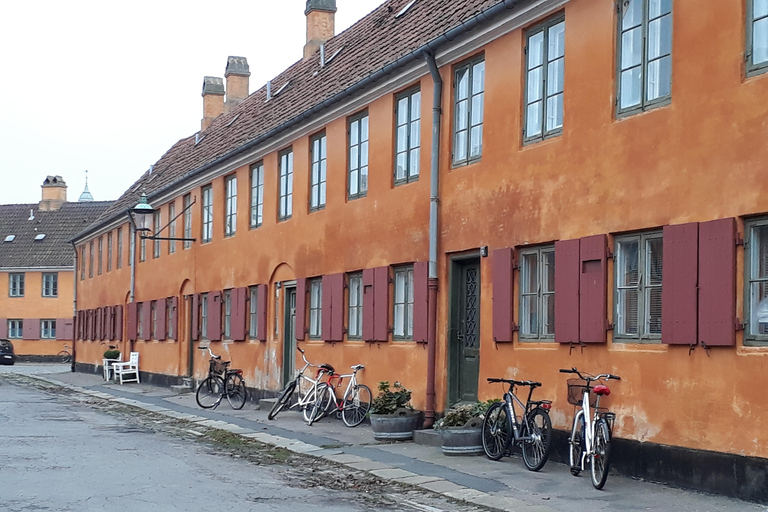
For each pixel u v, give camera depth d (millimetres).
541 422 11227
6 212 62625
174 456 12766
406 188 15570
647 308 10422
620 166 10789
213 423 17328
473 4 14141
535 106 12547
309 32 25438
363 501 9539
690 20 9875
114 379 32281
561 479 10492
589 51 11406
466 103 14141
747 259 9164
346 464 11953
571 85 11672
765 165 8945
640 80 10688
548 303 12133
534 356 12156
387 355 15977
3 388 29266
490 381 12047
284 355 20750
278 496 9688
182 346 27922
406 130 15844
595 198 11164
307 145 19703
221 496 9570
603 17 11211
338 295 17844
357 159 17547
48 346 57219
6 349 52188
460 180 13969
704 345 9438
